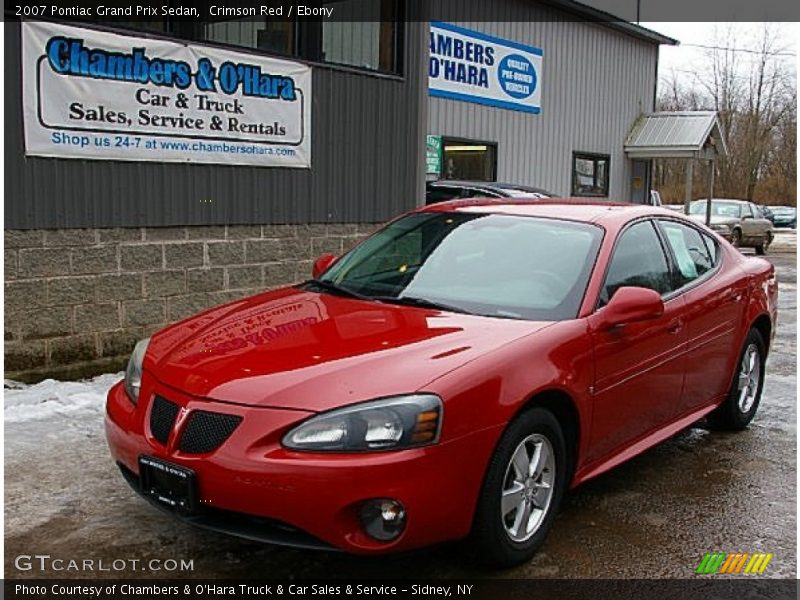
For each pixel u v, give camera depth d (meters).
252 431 3.25
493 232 4.76
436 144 14.41
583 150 19.09
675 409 4.98
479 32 15.34
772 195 53.47
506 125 16.38
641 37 20.59
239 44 8.08
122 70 6.91
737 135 53.59
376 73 9.38
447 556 3.81
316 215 8.88
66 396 6.12
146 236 7.25
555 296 4.23
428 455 3.23
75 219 6.70
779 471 5.16
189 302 7.67
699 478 5.01
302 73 8.52
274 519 3.21
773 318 6.25
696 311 5.05
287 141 8.44
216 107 7.70
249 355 3.64
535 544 3.79
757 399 6.20
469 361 3.50
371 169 9.48
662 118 21.11
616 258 4.55
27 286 6.45
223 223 7.91
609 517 4.38
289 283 8.64
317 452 3.18
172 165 7.40
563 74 18.02
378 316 4.09
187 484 3.32
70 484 4.60
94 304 6.91
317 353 3.60
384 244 5.04
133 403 3.80
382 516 3.22
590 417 4.06
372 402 3.25
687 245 5.45
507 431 3.54
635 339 4.39
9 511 4.24
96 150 6.79
